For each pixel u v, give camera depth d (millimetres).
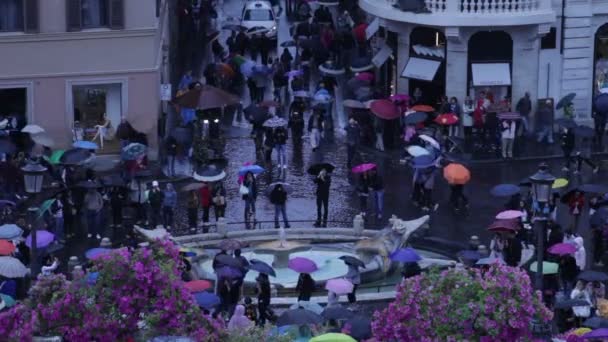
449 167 69500
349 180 75125
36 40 77250
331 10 107062
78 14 77250
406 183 74562
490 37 82375
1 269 55688
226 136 82125
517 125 79750
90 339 42281
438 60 83250
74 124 78250
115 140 78375
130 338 42656
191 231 66938
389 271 61500
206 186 67000
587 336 47844
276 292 59719
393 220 62219
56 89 77938
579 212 66125
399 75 85312
